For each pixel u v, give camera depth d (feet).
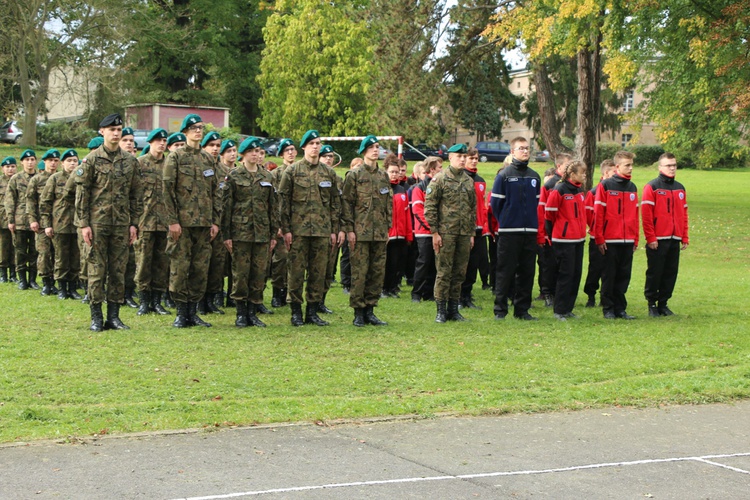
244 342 31.22
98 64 130.11
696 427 22.13
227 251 39.68
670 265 38.75
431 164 42.19
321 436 20.67
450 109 108.47
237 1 178.09
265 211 34.99
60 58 130.00
